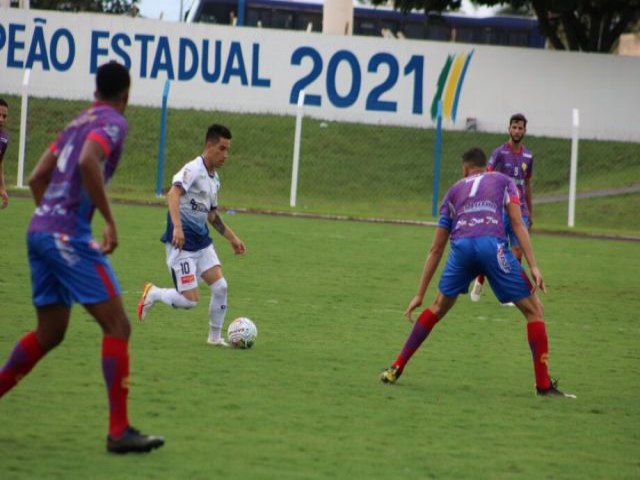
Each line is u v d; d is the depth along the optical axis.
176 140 118.31
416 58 121.25
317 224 87.44
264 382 30.62
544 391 30.98
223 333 39.59
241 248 36.91
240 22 142.88
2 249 58.91
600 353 39.56
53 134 118.31
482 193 31.12
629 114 120.38
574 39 139.75
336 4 141.75
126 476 20.36
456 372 34.31
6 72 122.88
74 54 122.56
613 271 67.19
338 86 122.38
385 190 112.94
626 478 22.52
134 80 122.56
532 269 30.67
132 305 44.41
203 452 22.50
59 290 22.33
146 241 67.00
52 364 31.20
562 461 23.64
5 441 22.59
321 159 117.19
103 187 21.36
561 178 116.81
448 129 121.81
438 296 31.55
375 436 24.94
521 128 53.91
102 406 26.20
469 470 22.36
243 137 119.75
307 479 20.88
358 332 41.12
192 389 29.00
